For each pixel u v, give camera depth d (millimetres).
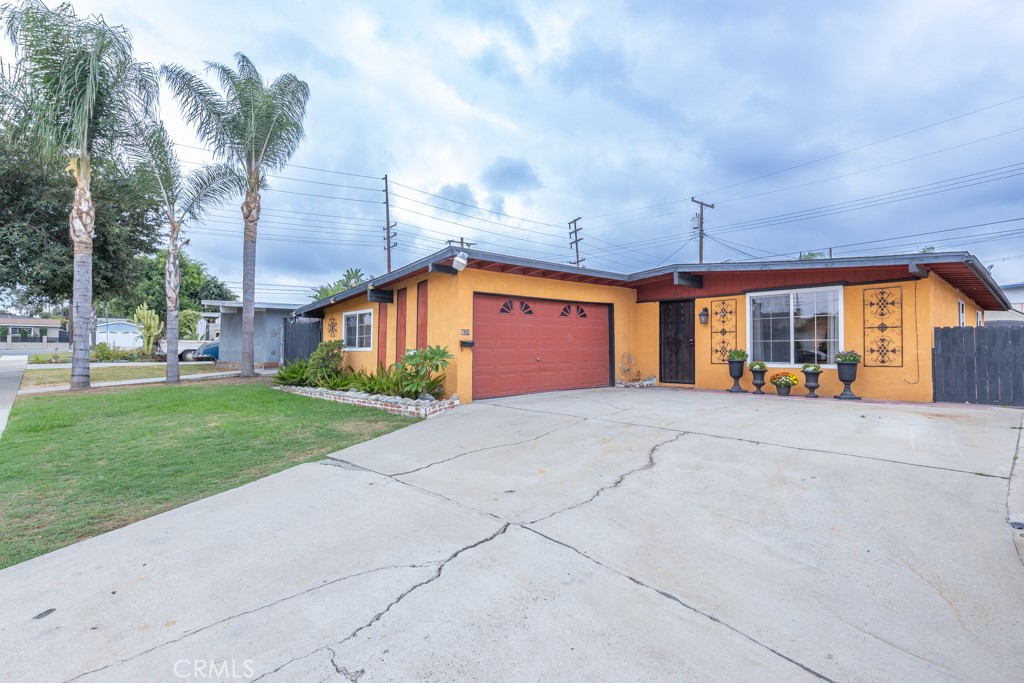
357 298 12578
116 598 2662
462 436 6305
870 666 2064
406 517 3701
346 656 2156
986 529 3242
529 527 3479
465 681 1989
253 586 2768
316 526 3580
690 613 2459
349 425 7195
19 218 13414
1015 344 7793
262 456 5547
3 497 4246
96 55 10398
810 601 2555
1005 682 1961
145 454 5617
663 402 8766
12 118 11031
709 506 3758
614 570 2889
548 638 2270
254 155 14719
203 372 17312
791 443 5375
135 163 12336
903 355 8672
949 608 2471
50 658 2166
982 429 5902
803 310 9836
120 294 17375
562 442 5805
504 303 9695
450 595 2643
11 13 9953
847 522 3414
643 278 10969
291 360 16797
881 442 5336
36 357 24984
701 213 26828
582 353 11258
